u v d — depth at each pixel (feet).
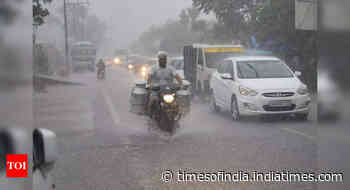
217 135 30.68
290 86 37.01
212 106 47.11
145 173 20.54
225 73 41.96
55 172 21.02
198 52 60.34
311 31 67.10
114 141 29.35
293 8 69.31
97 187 18.24
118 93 72.38
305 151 24.59
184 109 32.68
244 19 91.97
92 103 56.44
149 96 32.50
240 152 24.73
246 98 37.04
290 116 39.99
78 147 27.32
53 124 38.01
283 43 71.36
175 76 32.91
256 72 40.52
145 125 36.70
